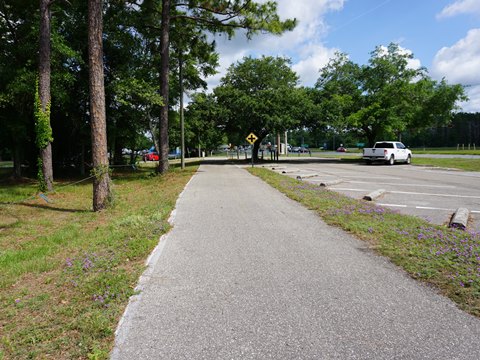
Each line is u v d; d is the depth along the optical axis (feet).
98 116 33.58
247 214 27.91
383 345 9.70
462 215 24.75
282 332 10.44
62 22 64.95
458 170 73.61
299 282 14.14
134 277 14.76
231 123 117.80
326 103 113.80
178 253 18.25
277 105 109.29
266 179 52.90
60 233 24.07
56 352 9.70
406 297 12.57
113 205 34.35
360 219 24.36
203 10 67.15
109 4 66.95
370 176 61.36
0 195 46.88
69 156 85.05
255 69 122.31
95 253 18.21
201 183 51.37
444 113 108.88
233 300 12.65
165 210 29.86
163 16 65.92
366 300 12.41
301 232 22.00
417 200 34.55
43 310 12.21
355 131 118.62
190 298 12.87
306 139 428.15
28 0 57.06
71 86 66.33
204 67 90.58
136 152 108.68
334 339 10.02
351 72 119.44
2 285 14.60
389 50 109.60
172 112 100.01
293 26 62.69
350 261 16.48
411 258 16.21
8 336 10.55
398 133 128.88
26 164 77.25
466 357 9.12
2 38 59.21
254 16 61.82
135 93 68.85
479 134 285.43
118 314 11.70
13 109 62.54
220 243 19.94
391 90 104.99
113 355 9.46
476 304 11.85
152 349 9.70
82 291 13.58
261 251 18.30
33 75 54.65
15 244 22.71
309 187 42.60
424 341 9.86
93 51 33.19
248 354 9.39
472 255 16.16
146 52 80.18
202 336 10.30
